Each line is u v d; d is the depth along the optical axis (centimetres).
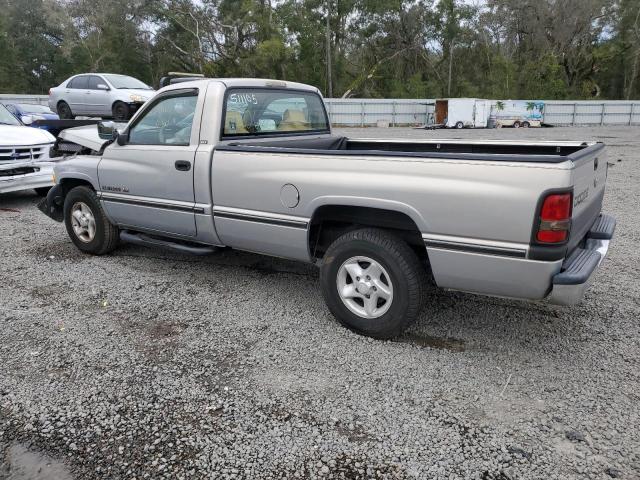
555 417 302
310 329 414
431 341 393
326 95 5153
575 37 5628
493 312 442
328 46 4666
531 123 3800
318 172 389
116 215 554
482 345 386
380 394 325
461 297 474
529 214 312
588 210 375
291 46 4944
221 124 459
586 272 324
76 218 602
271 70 4828
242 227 443
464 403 315
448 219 339
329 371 351
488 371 350
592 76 5856
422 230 351
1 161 830
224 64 4866
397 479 256
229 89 464
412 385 334
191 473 261
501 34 5912
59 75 5312
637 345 384
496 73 5494
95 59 5081
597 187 399
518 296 337
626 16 5603
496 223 323
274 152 411
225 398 322
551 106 3919
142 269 558
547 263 314
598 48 5638
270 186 415
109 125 533
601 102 3950
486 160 324
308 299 475
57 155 838
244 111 484
